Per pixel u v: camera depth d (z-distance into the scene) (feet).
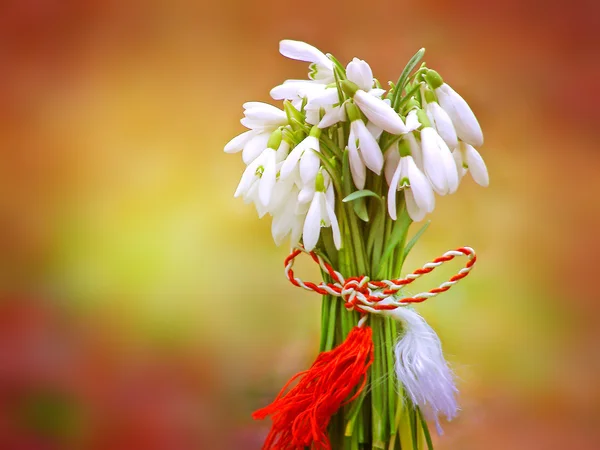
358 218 1.59
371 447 1.59
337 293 1.58
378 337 1.59
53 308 2.20
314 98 1.54
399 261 1.61
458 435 2.05
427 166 1.51
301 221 1.58
